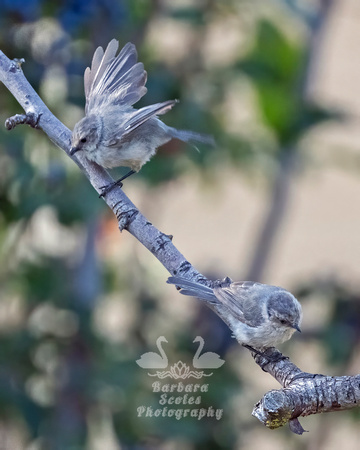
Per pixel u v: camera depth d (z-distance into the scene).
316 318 11.70
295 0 12.44
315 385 6.22
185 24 11.88
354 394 6.14
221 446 10.91
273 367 7.29
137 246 13.07
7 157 10.55
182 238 20.62
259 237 13.88
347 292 11.62
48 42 10.70
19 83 8.37
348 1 20.50
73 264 11.80
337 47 23.11
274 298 7.91
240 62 12.08
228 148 11.77
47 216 11.81
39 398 10.66
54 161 10.59
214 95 11.87
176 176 11.41
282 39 12.22
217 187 13.09
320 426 12.07
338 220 22.39
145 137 8.99
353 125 15.88
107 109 8.79
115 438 10.66
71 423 10.55
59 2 10.50
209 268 13.69
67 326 11.18
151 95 11.30
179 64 11.91
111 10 10.66
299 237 21.88
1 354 10.67
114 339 11.47
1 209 10.61
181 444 11.12
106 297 12.37
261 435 12.71
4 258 11.41
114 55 9.24
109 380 10.55
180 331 11.46
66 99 10.85
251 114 12.55
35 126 8.41
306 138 12.66
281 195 13.63
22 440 11.15
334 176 23.03
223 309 8.10
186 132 9.34
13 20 10.49
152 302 12.33
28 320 11.41
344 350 11.18
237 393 11.04
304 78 12.50
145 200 13.72
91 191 10.42
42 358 10.89
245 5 12.15
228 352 11.42
